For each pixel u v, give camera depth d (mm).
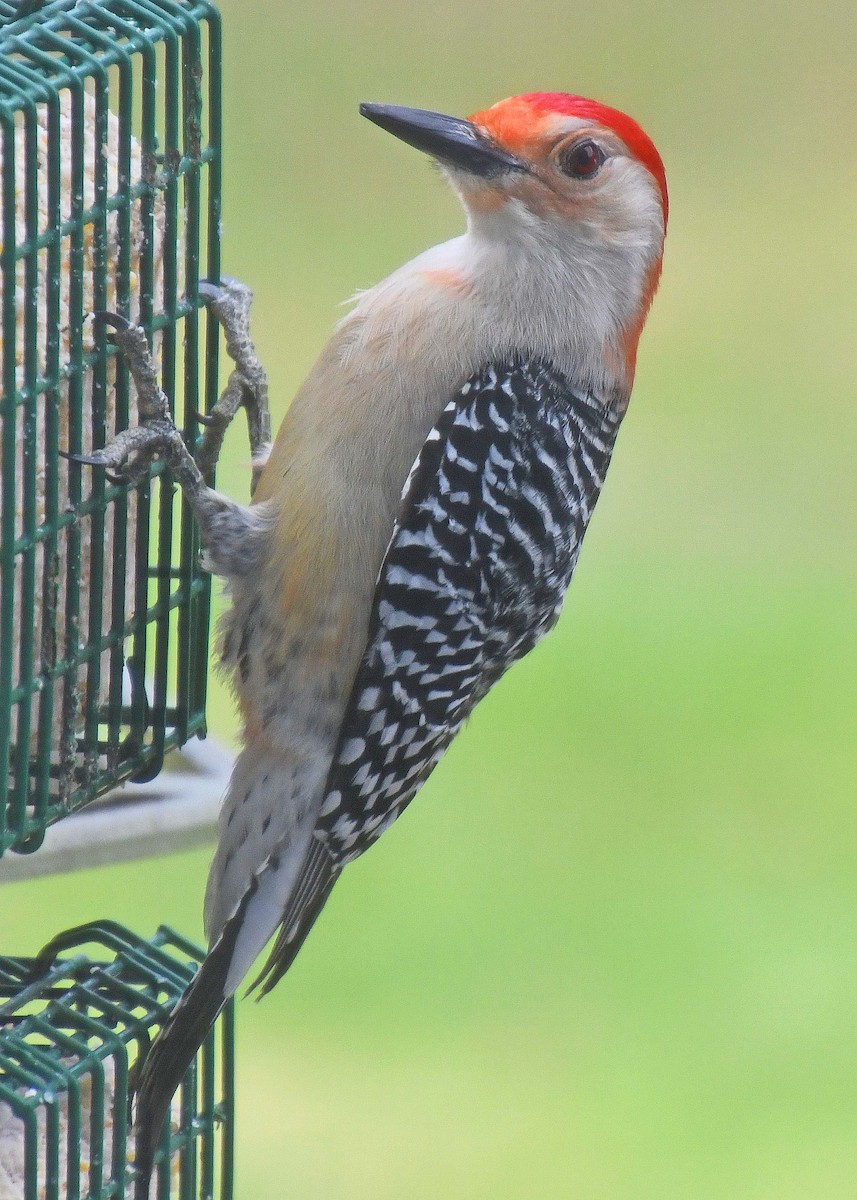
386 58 26016
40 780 8430
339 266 22578
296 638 9242
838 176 26297
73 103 7957
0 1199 8281
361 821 9492
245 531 9070
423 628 9273
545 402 9555
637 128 9953
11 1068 8219
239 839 9344
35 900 16156
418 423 9281
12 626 8000
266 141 24312
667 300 24703
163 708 9172
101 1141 8461
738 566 21016
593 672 19453
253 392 9758
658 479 22141
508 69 26297
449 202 23719
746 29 28406
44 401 8250
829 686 19328
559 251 9672
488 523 9336
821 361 23750
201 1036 8773
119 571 8922
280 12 26328
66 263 8242
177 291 9023
